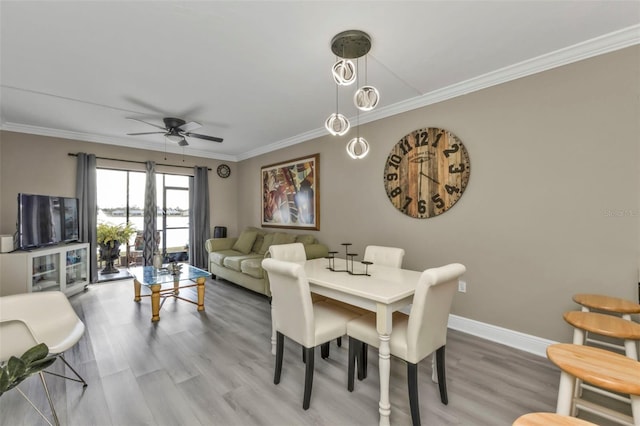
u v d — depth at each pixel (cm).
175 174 556
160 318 318
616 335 146
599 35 203
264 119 385
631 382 97
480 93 268
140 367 217
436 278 147
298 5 174
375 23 190
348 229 392
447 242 291
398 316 200
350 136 387
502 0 170
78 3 170
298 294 171
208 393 186
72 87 285
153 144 524
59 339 184
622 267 202
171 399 180
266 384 197
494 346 251
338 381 201
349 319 197
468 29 196
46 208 377
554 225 229
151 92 298
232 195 633
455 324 287
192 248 571
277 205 518
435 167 299
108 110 347
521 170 245
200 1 170
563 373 116
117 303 369
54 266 383
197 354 238
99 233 480
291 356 237
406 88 289
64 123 397
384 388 157
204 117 376
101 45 214
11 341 165
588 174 215
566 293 225
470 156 275
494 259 261
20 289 332
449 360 228
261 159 564
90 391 187
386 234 346
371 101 185
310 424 159
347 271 226
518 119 246
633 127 198
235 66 246
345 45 208
